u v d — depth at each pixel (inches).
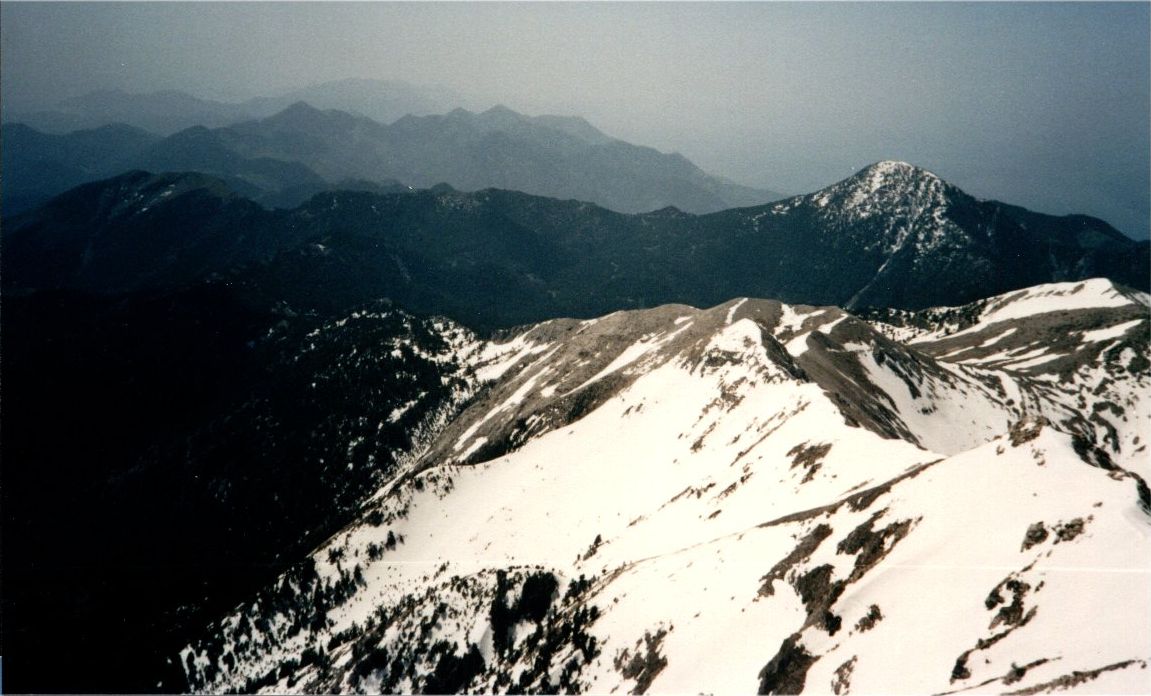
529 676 3627.0
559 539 5393.7
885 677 2133.4
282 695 4928.6
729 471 4803.2
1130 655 1729.8
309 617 5728.3
